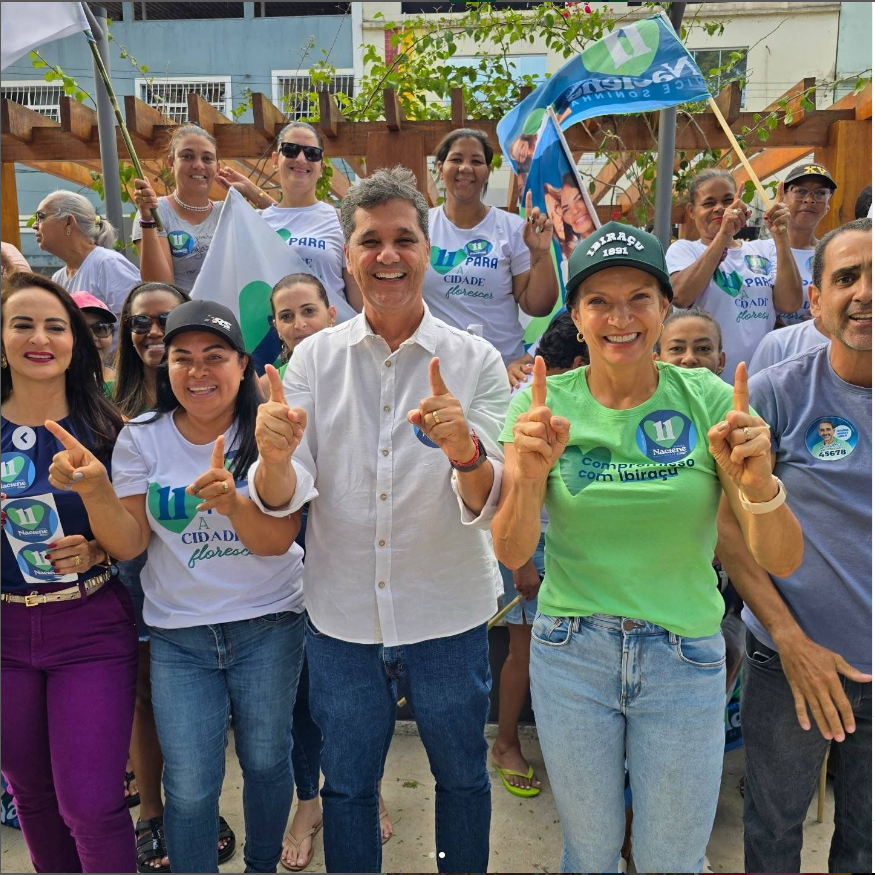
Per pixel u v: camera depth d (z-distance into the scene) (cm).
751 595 203
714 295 364
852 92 477
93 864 205
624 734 182
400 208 195
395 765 315
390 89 452
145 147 494
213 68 704
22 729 211
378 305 197
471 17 509
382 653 201
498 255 356
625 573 173
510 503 176
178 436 225
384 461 199
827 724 194
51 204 368
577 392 186
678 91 319
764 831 216
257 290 336
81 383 225
